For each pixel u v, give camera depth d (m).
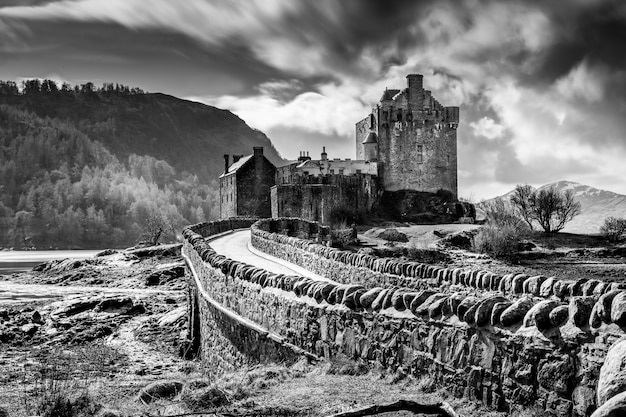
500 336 11.09
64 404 15.22
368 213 116.94
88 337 37.53
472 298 12.06
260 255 43.91
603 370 8.50
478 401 11.45
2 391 18.86
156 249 96.50
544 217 106.06
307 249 34.66
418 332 13.16
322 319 16.53
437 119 126.31
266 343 19.67
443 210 121.25
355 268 27.61
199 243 37.16
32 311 47.47
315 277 31.14
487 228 78.88
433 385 12.59
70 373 23.88
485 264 66.00
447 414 11.28
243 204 118.44
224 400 13.49
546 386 10.12
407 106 126.00
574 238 93.38
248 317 21.78
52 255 195.38
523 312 10.95
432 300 13.05
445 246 78.81
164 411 13.26
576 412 9.63
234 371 19.78
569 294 15.23
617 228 96.44
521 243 81.00
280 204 107.50
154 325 41.59
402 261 24.84
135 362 29.78
